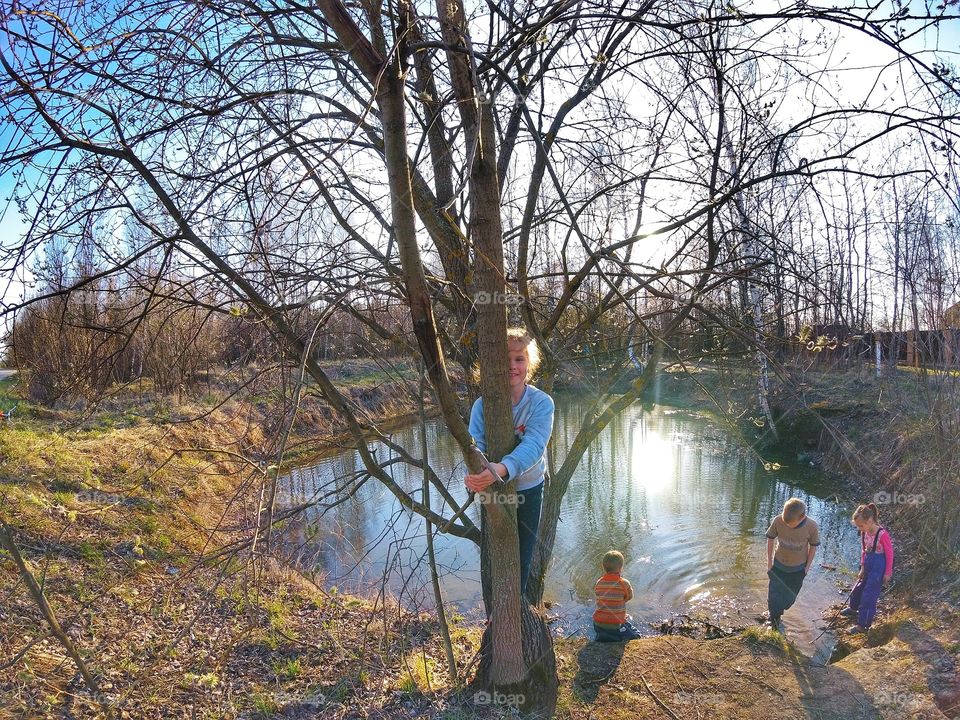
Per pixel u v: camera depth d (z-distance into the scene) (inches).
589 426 196.9
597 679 171.9
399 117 87.4
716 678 172.4
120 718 141.1
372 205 143.5
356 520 268.2
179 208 122.4
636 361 211.6
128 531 242.4
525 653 147.0
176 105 118.3
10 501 229.3
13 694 139.9
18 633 165.8
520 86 158.9
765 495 391.5
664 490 410.6
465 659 186.4
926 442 272.8
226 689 159.0
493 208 113.4
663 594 274.2
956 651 178.2
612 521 358.0
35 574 195.6
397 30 100.8
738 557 307.6
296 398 97.9
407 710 147.7
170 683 154.2
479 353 116.9
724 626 242.7
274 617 194.5
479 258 113.1
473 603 248.8
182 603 193.0
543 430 118.2
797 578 230.5
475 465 110.3
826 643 220.7
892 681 169.9
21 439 273.0
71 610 183.3
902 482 290.7
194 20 98.7
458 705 141.9
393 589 249.8
